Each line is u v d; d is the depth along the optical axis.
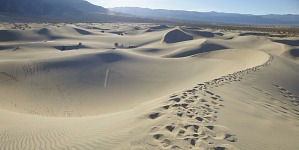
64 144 7.85
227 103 11.30
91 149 7.15
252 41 68.31
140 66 35.75
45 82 29.17
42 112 20.41
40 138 8.68
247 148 7.16
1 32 77.31
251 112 10.71
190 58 38.81
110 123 9.42
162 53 55.97
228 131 8.03
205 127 8.17
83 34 95.88
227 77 17.62
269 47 59.66
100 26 136.12
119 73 32.62
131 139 7.43
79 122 10.75
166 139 7.33
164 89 27.17
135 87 28.33
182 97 11.66
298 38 69.00
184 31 85.56
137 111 10.49
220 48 58.53
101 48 62.59
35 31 85.31
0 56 45.00
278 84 18.06
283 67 23.98
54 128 9.89
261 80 17.92
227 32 93.69
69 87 28.02
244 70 20.69
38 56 43.03
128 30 117.06
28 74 31.19
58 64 34.56
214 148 6.91
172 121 8.61
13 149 7.89
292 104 14.62
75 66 34.38
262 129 8.84
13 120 12.39
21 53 49.31
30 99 24.25
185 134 7.66
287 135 8.62
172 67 35.28
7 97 24.38
